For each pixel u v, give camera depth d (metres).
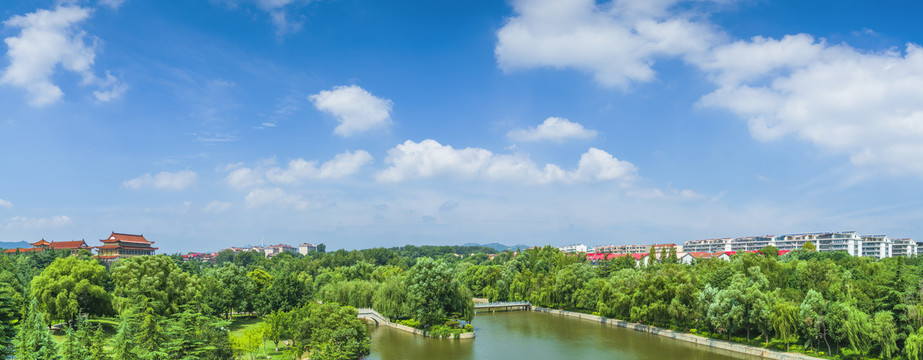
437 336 119.19
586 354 103.12
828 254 174.88
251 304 138.25
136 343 68.31
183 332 70.88
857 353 86.06
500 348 109.00
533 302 177.88
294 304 129.62
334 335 85.19
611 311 140.62
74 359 61.12
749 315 100.44
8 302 72.81
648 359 98.19
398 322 134.38
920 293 83.19
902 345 82.06
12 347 69.06
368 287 148.38
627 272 146.88
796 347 95.06
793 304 98.19
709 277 125.12
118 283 110.19
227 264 148.50
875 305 87.81
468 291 133.38
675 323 123.06
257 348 88.50
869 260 143.00
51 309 94.88
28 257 196.75
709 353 101.88
